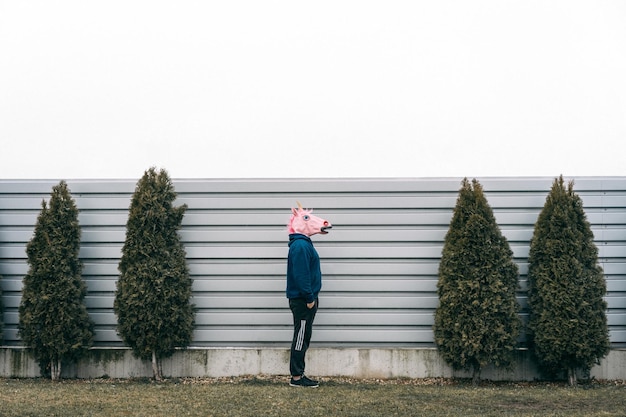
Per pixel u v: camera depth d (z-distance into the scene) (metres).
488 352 10.07
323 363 10.88
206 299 11.02
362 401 8.62
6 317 11.09
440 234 10.99
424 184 11.02
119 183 11.20
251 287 11.05
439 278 10.49
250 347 10.98
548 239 10.26
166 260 10.48
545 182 10.92
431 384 10.41
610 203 10.88
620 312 10.74
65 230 10.64
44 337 10.41
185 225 11.09
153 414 7.77
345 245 11.05
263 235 11.09
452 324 10.21
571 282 10.03
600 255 10.81
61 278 10.48
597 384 10.32
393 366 10.85
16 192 11.23
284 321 11.01
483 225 10.24
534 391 9.59
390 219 11.02
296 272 9.66
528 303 10.45
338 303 10.97
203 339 10.97
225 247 11.09
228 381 10.53
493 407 8.41
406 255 10.98
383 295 10.98
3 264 11.15
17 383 10.20
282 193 11.12
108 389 9.48
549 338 10.03
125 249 10.52
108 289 11.06
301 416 7.73
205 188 11.10
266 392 9.22
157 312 10.34
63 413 7.75
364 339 10.91
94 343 10.97
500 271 10.22
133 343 10.52
